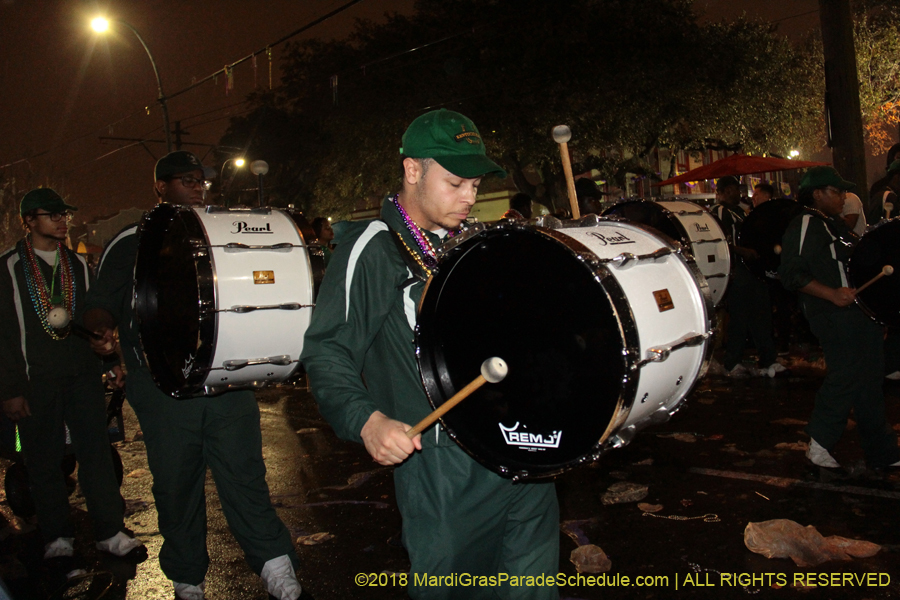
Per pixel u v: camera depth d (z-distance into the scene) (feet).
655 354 5.40
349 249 6.52
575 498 13.67
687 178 39.50
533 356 5.79
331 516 13.65
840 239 13.87
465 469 6.44
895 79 68.69
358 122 73.51
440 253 6.12
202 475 10.46
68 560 12.33
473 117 64.69
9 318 11.96
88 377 12.37
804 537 10.81
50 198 12.39
